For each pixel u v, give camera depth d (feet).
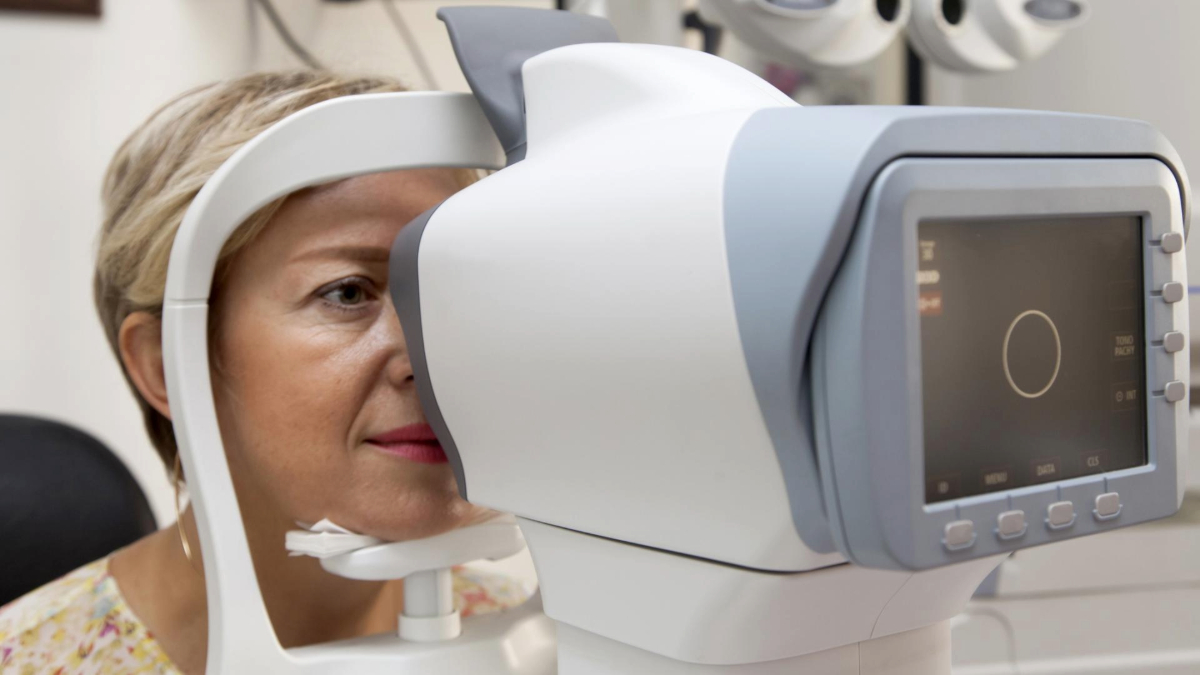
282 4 4.67
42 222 4.66
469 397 1.37
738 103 1.18
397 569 1.58
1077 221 1.10
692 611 1.19
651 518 1.18
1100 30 3.40
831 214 0.92
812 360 0.97
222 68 4.71
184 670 2.08
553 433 1.25
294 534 1.64
